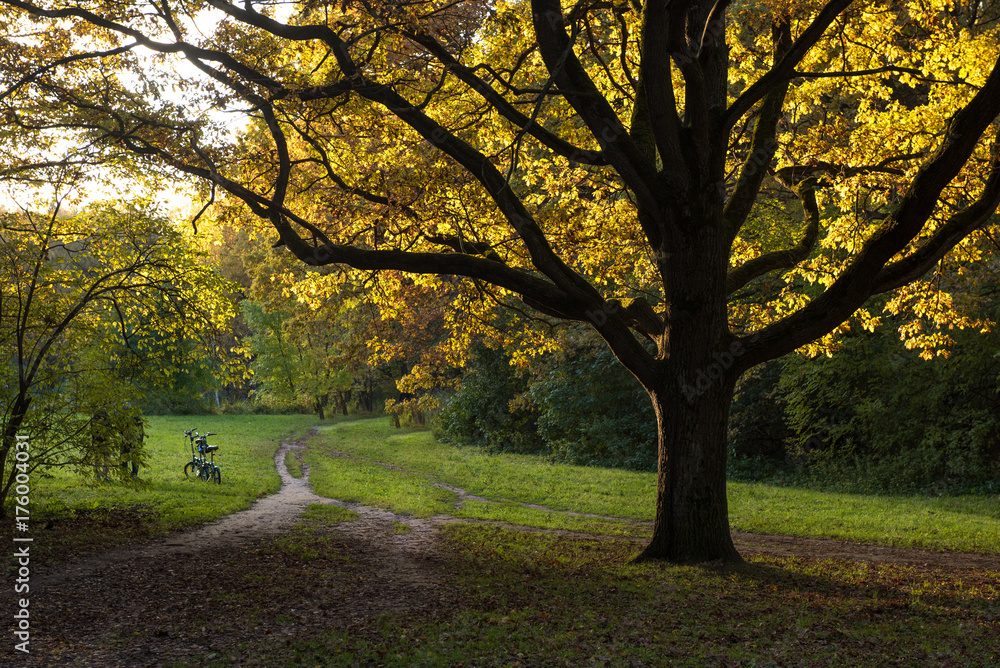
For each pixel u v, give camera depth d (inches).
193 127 424.8
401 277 600.4
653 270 611.5
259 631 261.3
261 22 392.8
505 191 406.6
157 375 574.6
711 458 380.2
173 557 399.5
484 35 482.3
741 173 438.3
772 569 364.2
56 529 458.0
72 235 536.1
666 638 249.0
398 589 329.4
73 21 452.1
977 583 333.1
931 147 504.1
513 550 438.0
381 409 2608.3
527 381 1333.7
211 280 580.1
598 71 554.3
